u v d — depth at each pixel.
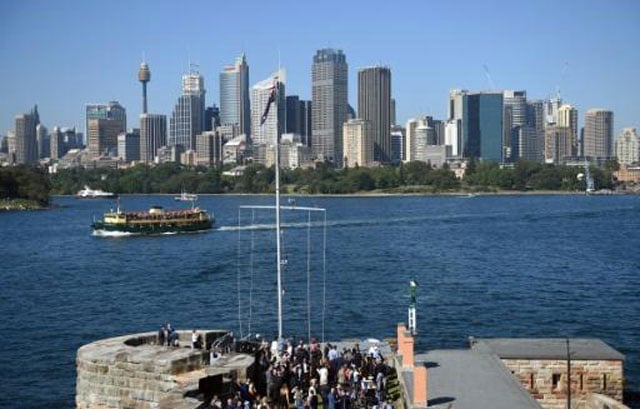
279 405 51.69
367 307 117.69
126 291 137.75
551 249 199.88
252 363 53.97
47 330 104.50
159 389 53.00
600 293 130.88
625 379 78.12
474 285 139.75
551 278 148.38
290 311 115.06
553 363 61.53
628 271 157.12
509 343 65.94
